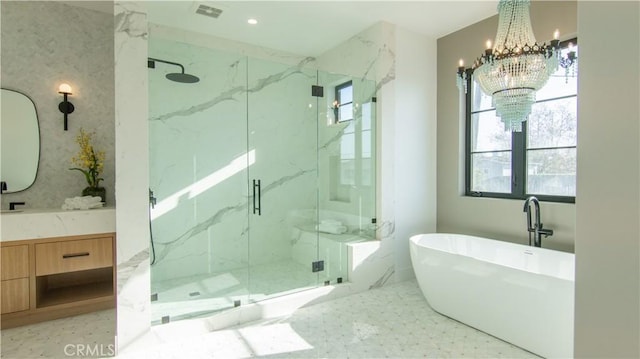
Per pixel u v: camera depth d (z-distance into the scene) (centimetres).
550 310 216
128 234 236
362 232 377
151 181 292
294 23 358
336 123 385
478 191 371
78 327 268
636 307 53
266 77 369
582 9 61
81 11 320
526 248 295
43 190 308
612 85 56
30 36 301
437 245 348
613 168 56
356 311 300
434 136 402
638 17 53
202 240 330
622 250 55
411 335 255
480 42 354
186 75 314
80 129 321
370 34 369
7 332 258
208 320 262
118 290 232
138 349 237
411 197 385
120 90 232
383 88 360
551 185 310
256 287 324
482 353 230
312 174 381
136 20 236
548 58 204
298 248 373
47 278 311
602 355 58
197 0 310
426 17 347
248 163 360
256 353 232
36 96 304
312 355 229
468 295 264
